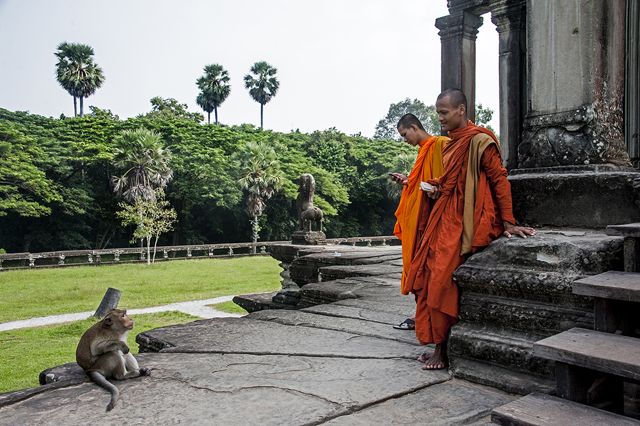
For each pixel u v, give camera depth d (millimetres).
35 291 20406
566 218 3148
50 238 39500
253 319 4691
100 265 30719
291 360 3305
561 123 3305
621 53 3336
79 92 51812
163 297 19000
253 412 2432
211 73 62656
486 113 51562
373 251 10734
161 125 46125
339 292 6086
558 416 1985
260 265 30578
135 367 2982
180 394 2680
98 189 41375
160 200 35938
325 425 2309
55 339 12516
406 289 3178
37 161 36531
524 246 2799
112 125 43750
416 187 3523
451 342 3016
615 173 2984
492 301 2898
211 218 45438
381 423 2346
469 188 3037
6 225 38531
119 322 2904
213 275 25594
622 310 2424
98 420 2357
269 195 42625
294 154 51062
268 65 66062
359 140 59031
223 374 3010
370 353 3449
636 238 2459
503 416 2010
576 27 3227
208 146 46469
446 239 3031
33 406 2531
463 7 8570
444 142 3549
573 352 2068
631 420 1950
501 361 2789
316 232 13570
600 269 2520
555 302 2652
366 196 53250
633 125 4711
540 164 3406
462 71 8672
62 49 51188
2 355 10719
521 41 7734
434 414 2449
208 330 4211
